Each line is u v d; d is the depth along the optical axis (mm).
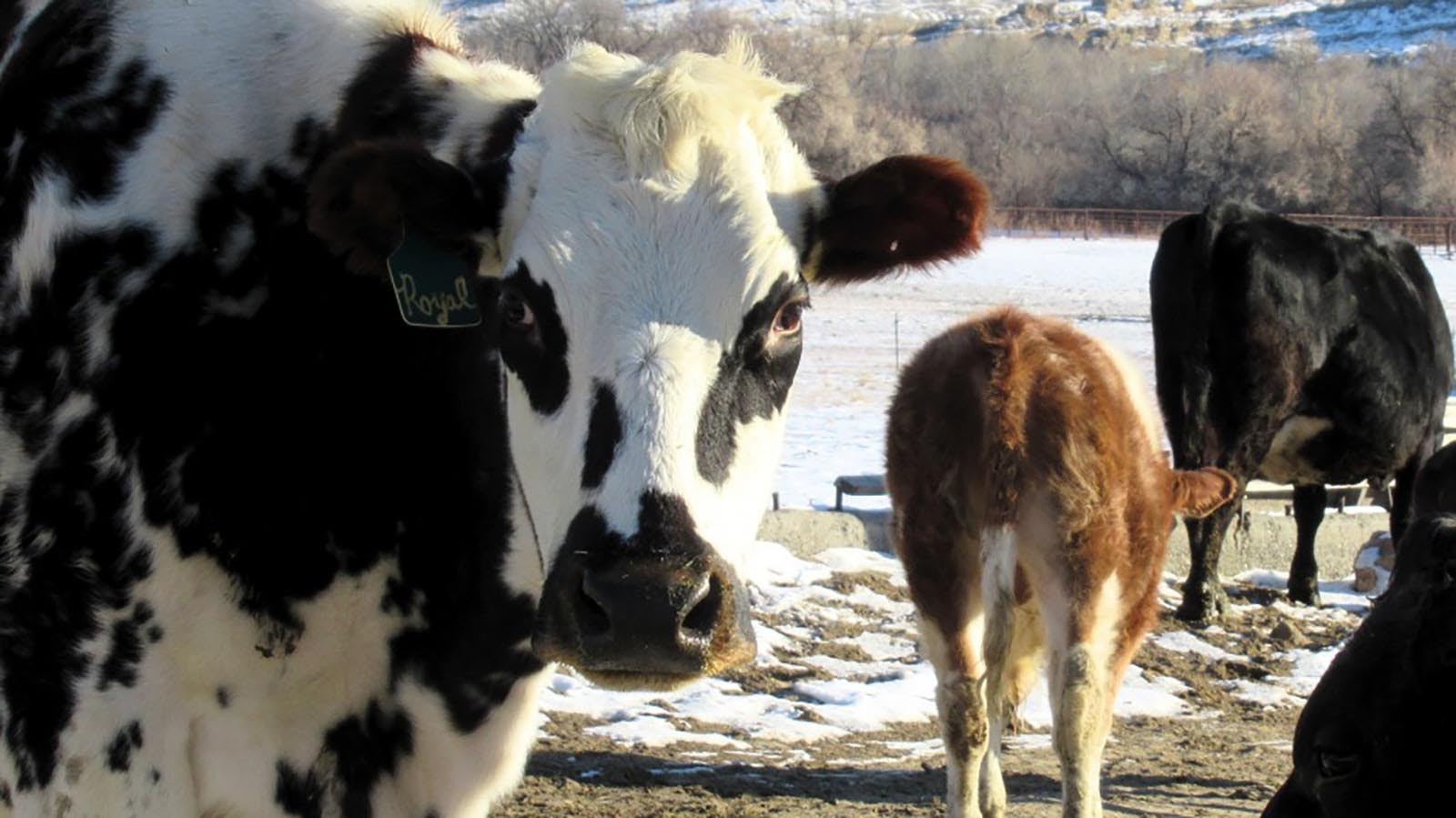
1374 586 13211
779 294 3482
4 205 3969
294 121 3990
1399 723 3750
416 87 4051
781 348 3537
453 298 3709
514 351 3527
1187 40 175500
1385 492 15133
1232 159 76500
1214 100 77812
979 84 88500
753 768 7730
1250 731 9312
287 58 4047
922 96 88812
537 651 3273
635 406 3311
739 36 3949
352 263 3689
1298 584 12688
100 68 3994
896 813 6934
